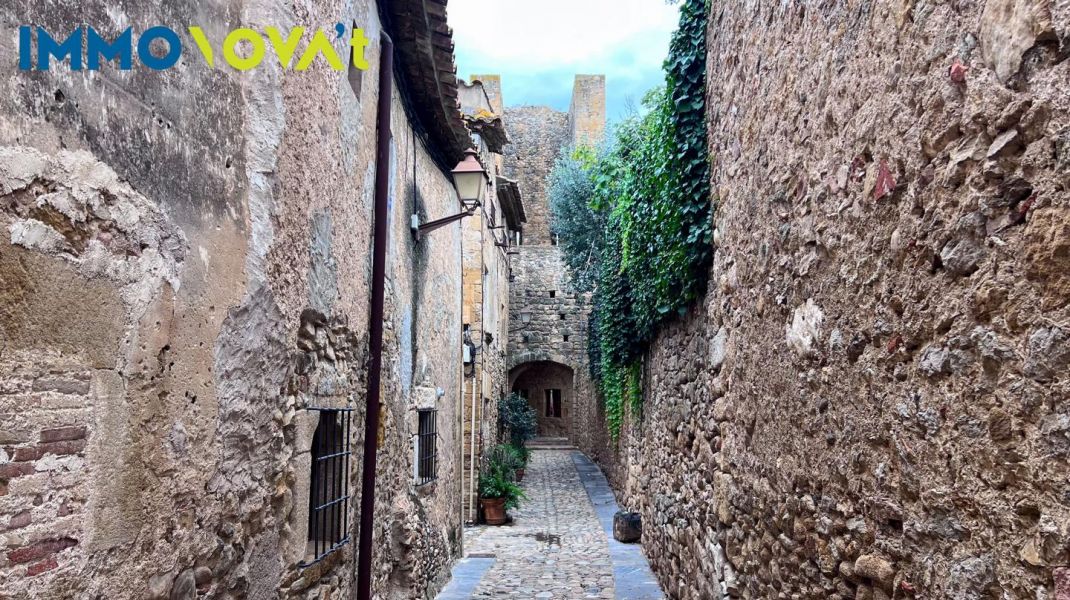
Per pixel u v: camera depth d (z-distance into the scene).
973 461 1.80
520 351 22.25
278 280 2.86
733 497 4.20
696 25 5.38
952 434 1.90
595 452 18.33
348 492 3.85
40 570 1.61
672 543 6.37
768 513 3.52
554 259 22.67
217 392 2.39
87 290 1.76
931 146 1.99
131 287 1.93
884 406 2.30
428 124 6.17
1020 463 1.62
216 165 2.39
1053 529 1.51
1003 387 1.68
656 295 6.71
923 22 2.03
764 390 3.59
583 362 21.38
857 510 2.51
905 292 2.15
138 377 1.96
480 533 10.67
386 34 4.55
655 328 7.44
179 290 2.16
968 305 1.82
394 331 5.09
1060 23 1.50
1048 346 1.53
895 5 2.19
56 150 1.67
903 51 2.15
